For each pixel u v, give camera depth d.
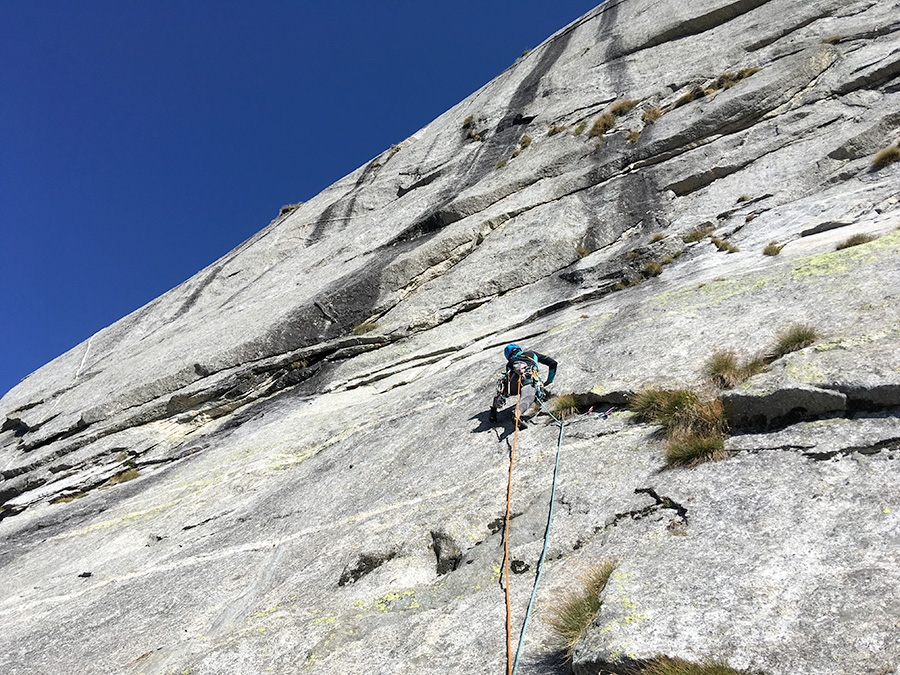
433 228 22.03
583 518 6.38
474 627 5.57
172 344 23.12
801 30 22.33
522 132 26.34
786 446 5.95
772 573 4.60
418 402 12.48
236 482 12.79
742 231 14.61
